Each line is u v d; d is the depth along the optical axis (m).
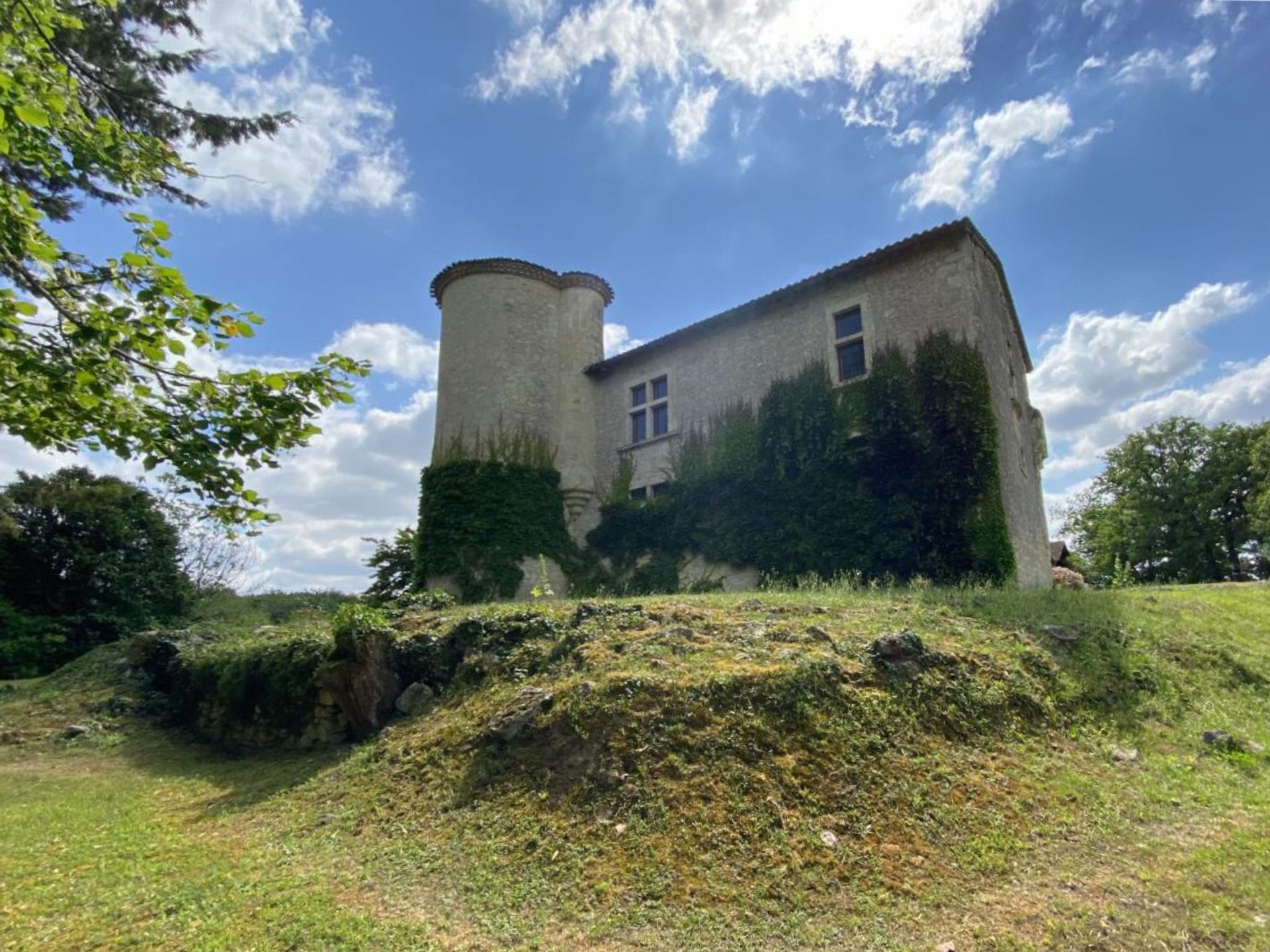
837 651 7.22
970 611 9.30
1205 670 8.44
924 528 14.52
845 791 5.37
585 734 6.31
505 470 20.58
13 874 5.93
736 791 5.36
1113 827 5.19
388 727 8.98
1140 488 38.88
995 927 4.05
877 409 15.81
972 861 4.73
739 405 18.66
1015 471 16.59
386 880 5.17
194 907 4.95
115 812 7.93
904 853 4.78
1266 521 32.50
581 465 21.64
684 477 19.41
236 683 11.62
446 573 19.86
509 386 21.36
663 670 6.99
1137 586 16.34
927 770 5.68
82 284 4.49
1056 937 3.94
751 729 5.93
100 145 5.81
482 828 5.73
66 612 23.45
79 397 4.29
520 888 4.79
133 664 15.20
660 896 4.50
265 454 5.10
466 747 7.19
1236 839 4.98
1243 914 4.09
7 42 4.45
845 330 17.28
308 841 6.16
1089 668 7.86
